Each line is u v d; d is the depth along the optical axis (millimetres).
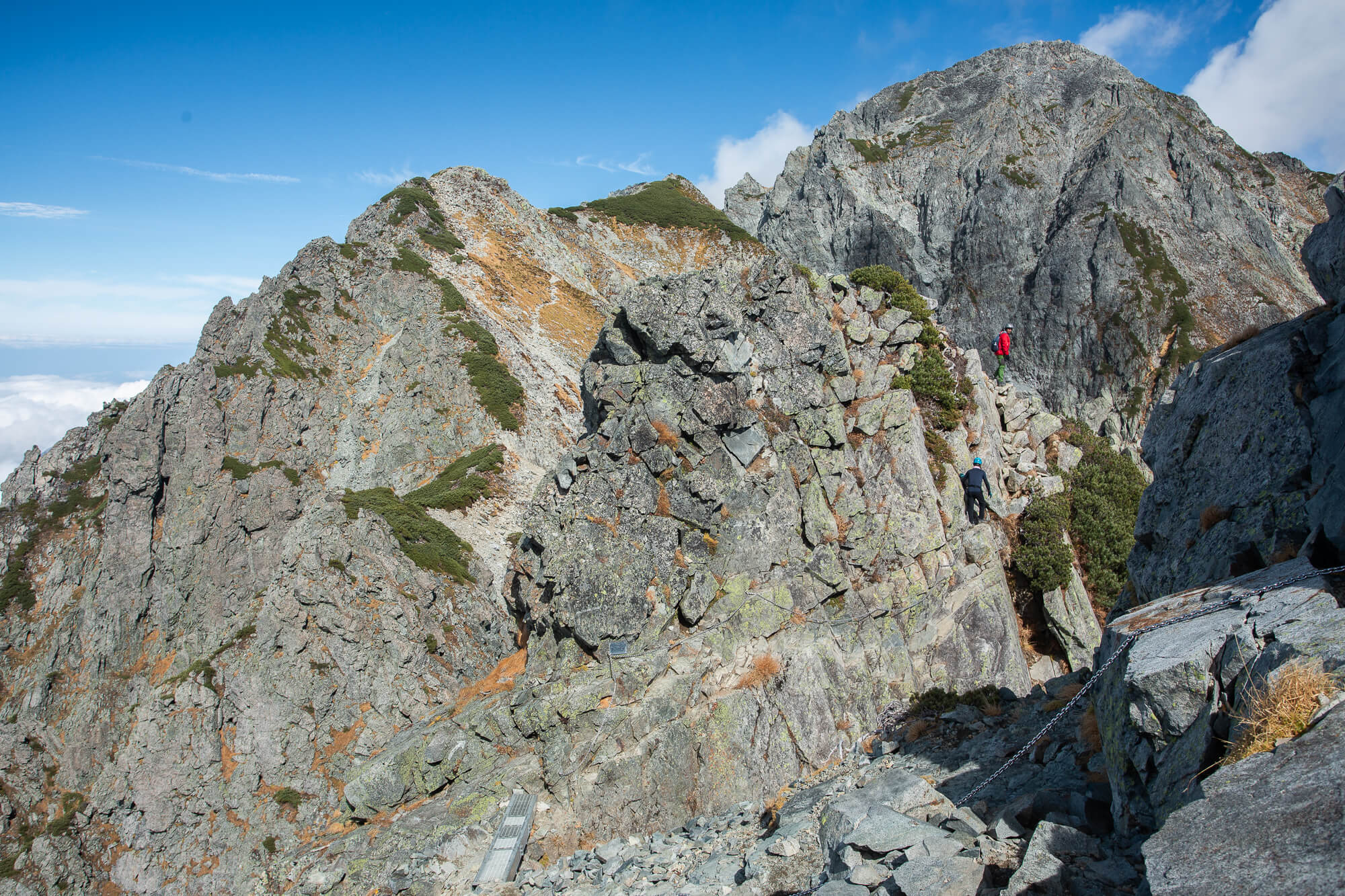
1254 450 12922
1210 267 119250
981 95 158500
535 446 64688
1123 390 114000
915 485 26391
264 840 37906
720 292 24594
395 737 23031
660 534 22875
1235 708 7664
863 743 21688
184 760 39312
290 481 61625
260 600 54656
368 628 41000
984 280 134250
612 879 16844
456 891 17781
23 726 50625
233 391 63656
